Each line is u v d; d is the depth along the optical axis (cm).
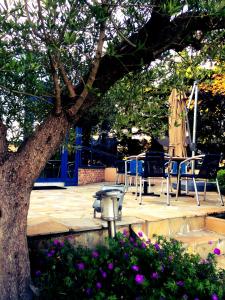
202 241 399
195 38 225
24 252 243
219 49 230
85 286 247
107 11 167
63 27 171
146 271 262
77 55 219
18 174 235
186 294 230
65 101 242
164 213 458
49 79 276
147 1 191
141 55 221
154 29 215
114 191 315
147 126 313
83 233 342
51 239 321
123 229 380
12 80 242
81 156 1097
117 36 217
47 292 250
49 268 279
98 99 241
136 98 289
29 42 186
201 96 1159
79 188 924
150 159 559
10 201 233
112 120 312
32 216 421
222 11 163
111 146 1233
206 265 270
